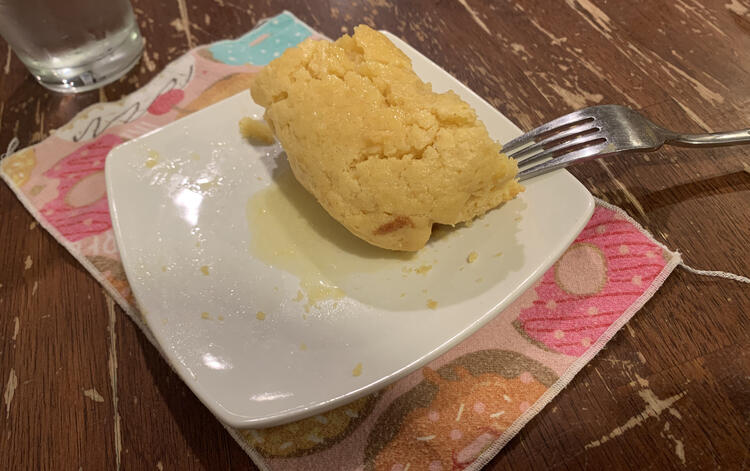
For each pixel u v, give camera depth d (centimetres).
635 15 32
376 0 35
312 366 18
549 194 21
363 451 19
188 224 22
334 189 21
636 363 20
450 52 31
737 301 21
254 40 33
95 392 21
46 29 28
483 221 22
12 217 26
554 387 20
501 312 21
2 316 23
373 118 20
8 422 21
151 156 24
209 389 18
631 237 23
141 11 35
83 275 24
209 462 19
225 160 24
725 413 19
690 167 25
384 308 20
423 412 19
